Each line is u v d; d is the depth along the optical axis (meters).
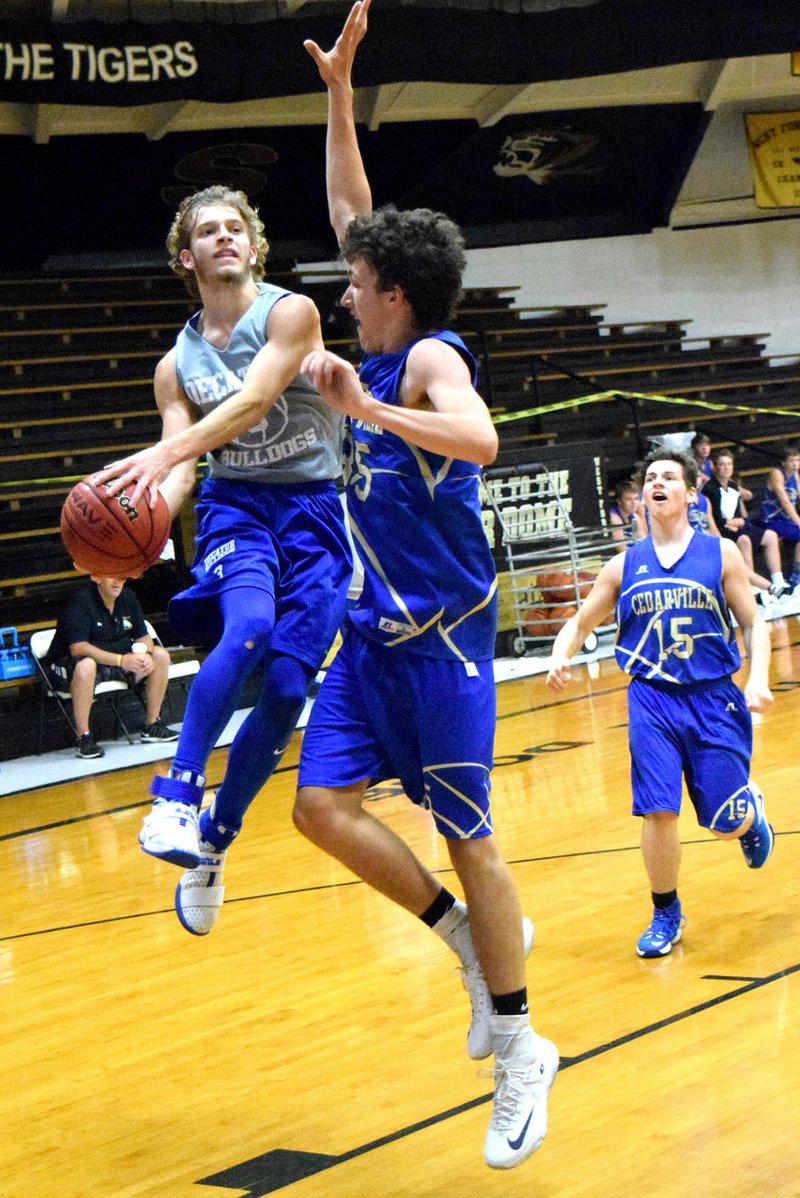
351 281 2.62
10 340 14.30
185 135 16.14
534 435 15.43
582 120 16.95
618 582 4.14
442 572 2.57
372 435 2.57
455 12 13.09
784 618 13.01
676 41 13.70
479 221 18.16
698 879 4.77
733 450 17.20
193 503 11.75
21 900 5.59
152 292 15.88
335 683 2.77
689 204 18.91
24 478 12.39
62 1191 2.79
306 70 12.78
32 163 15.83
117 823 7.09
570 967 3.92
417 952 4.26
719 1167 2.51
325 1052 3.45
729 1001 3.45
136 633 9.84
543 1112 2.58
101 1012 4.02
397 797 7.00
